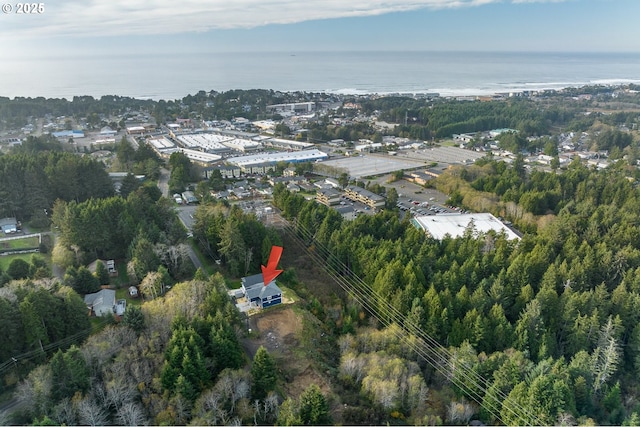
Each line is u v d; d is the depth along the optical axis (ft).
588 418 188.24
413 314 241.76
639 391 231.91
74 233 306.35
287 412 175.94
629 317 259.19
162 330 216.95
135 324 218.18
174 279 299.38
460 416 194.49
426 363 227.20
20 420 175.73
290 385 208.44
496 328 238.48
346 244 316.40
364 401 200.54
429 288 264.11
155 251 294.05
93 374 193.36
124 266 315.78
